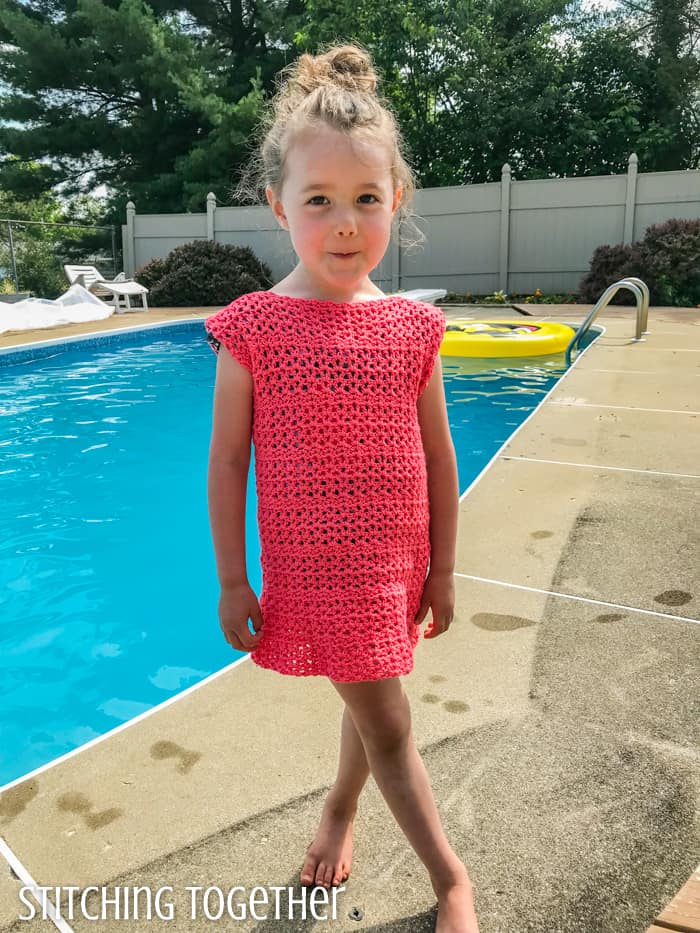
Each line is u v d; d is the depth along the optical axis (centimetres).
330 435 117
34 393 680
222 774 155
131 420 581
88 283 1279
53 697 231
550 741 163
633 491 328
